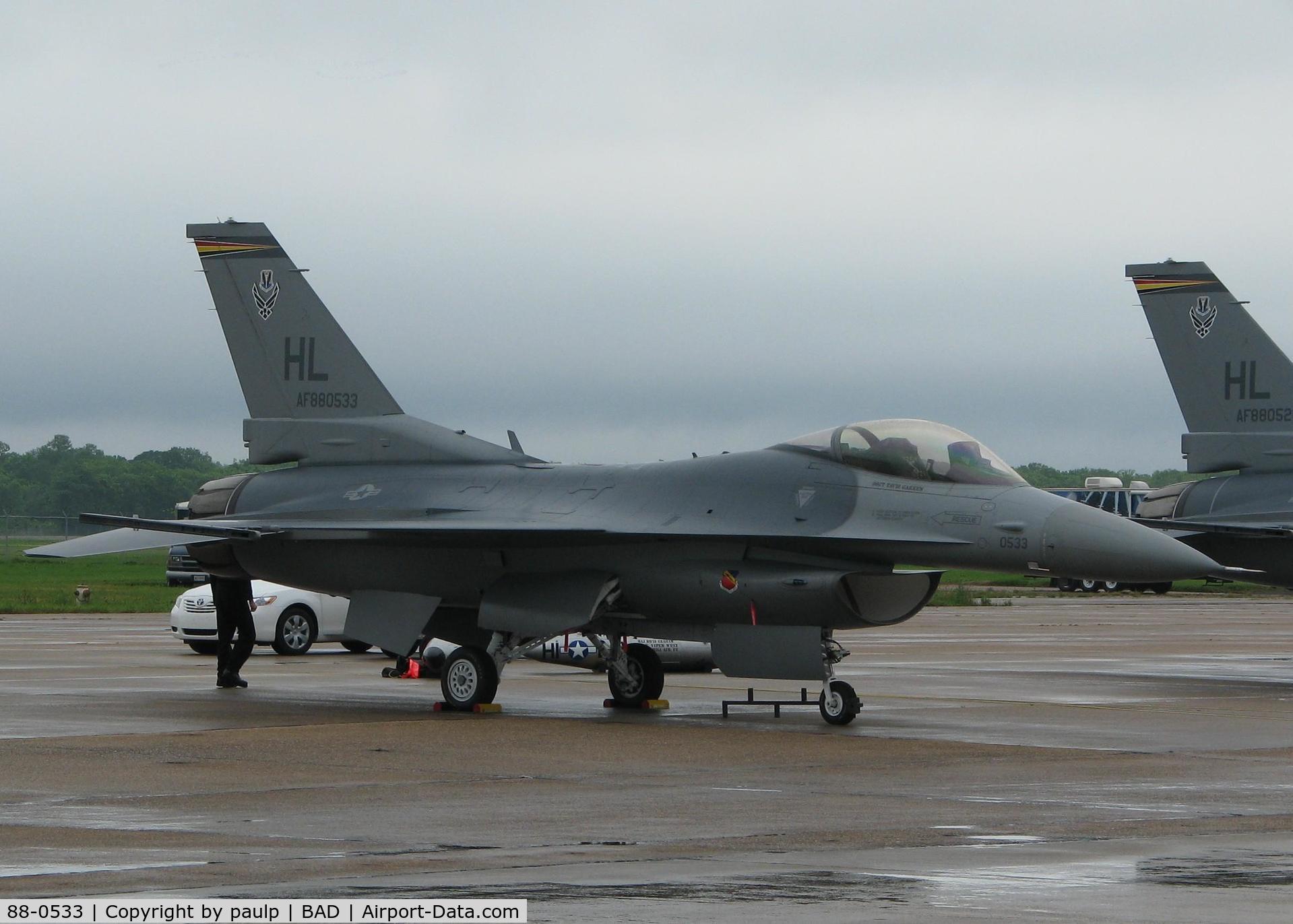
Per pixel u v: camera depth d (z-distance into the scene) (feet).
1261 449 214.48
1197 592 527.40
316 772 104.12
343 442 168.66
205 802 90.74
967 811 88.79
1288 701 161.17
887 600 145.07
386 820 84.84
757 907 63.26
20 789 95.61
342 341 170.60
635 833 81.10
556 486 155.63
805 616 139.03
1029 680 186.80
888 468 141.49
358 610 159.63
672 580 144.77
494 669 148.66
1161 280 223.30
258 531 147.64
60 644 242.58
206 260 174.50
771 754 115.65
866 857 74.49
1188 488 219.00
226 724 134.10
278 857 73.97
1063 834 81.05
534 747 119.34
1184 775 104.01
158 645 239.91
